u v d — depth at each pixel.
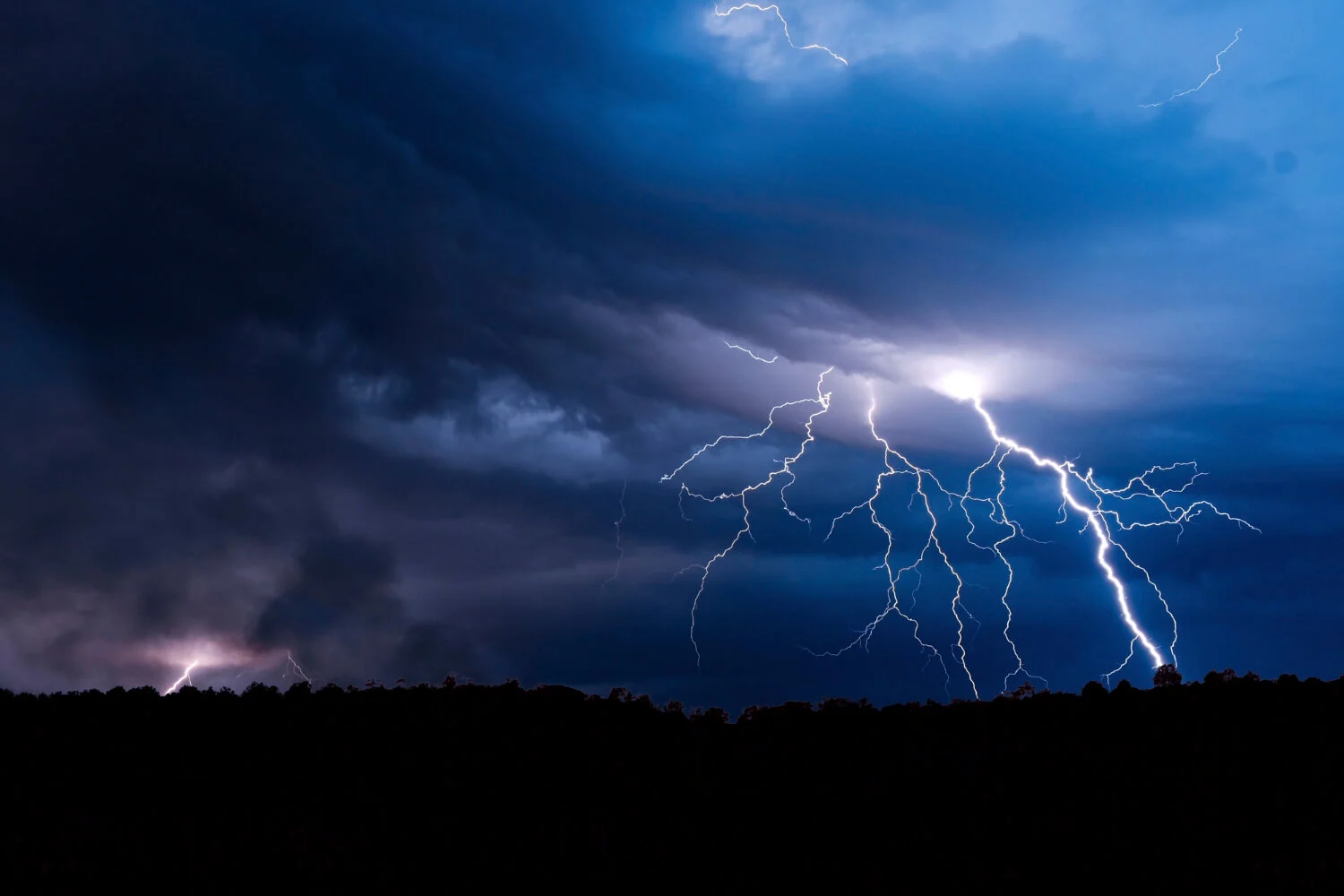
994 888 8.86
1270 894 8.38
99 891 8.51
